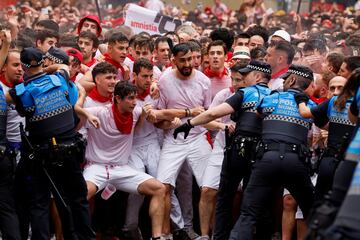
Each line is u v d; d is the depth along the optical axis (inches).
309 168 783.1
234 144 821.2
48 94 779.4
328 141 756.6
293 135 778.2
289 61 909.2
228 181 834.2
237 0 2452.0
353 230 475.5
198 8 2310.5
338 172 567.8
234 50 1053.8
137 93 883.4
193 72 909.2
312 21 1804.9
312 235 513.7
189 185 927.0
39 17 1462.8
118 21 1540.4
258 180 780.6
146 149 910.4
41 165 777.6
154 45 1029.2
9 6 1544.0
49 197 796.0
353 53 1061.1
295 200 820.6
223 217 844.6
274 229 909.2
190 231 925.2
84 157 809.5
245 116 816.3
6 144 781.3
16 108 785.6
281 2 2285.9
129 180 877.8
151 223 880.9
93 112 867.4
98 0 1571.1
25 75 791.7
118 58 935.0
